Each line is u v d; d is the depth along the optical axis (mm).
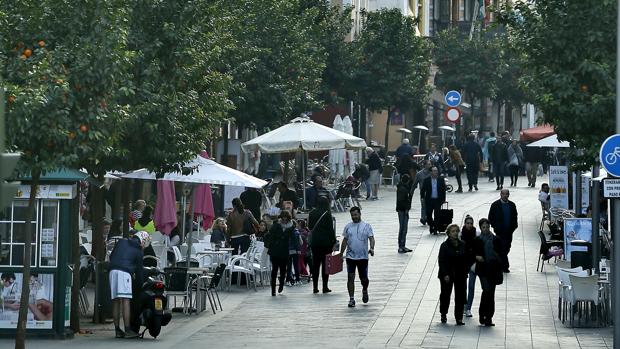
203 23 39500
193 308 40688
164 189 46719
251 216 48719
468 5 152125
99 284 37812
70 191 33688
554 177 61531
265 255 47219
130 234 35969
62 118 28969
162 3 38375
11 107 28250
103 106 30625
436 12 149750
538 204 76062
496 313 39438
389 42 99812
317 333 35625
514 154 90562
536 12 34688
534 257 53125
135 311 34781
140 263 35062
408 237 59438
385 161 98250
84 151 29812
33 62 29969
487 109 149250
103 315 37812
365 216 69625
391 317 38656
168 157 37844
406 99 101125
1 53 30047
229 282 45969
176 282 39531
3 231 33812
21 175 29547
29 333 34031
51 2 31094
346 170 85750
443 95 134375
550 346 33469
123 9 32406
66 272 34062
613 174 29188
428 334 35406
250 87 70250
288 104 71250
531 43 34438
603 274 38500
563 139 34500
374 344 33594
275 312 40188
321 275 49156
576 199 52344
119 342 33938
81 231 50500
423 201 64312
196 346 33312
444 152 99938
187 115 38719
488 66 126312
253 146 59688
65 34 31250
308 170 82812
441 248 37406
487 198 79188
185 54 38438
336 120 88000
